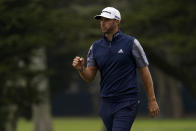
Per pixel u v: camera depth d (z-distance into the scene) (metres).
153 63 69.81
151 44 62.56
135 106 20.69
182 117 146.25
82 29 58.56
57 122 133.62
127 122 20.52
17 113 52.94
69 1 64.69
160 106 143.88
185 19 62.78
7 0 46.97
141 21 61.09
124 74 20.61
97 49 20.95
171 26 64.00
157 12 61.84
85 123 126.69
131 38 20.61
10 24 47.16
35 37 48.28
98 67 21.28
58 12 52.38
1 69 48.50
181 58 76.88
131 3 67.56
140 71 20.72
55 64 111.00
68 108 166.62
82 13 61.28
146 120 139.25
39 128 80.25
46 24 49.75
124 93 20.61
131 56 20.61
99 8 61.38
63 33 55.09
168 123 124.31
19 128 118.19
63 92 166.75
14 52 49.28
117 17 20.56
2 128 54.41
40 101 51.78
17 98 50.44
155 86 149.25
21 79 51.03
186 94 160.25
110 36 20.73
